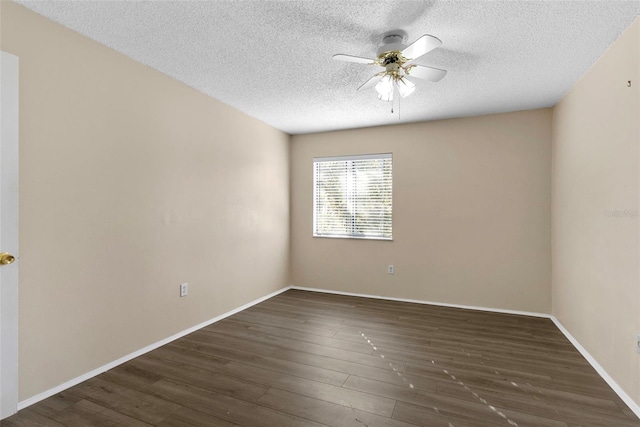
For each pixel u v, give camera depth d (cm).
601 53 237
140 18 201
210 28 212
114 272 242
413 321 345
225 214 355
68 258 213
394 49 215
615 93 219
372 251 443
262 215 421
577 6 185
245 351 270
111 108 239
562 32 212
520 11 191
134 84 255
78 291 219
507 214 378
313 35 220
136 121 257
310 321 345
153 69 271
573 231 294
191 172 310
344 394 206
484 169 387
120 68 245
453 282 402
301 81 295
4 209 178
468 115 389
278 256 459
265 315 364
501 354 265
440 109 368
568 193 308
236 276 374
